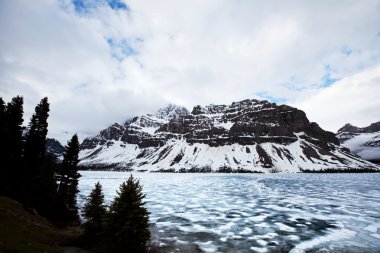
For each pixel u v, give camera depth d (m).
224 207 57.84
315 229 38.31
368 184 118.50
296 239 33.47
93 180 153.25
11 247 17.75
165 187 108.25
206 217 47.03
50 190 41.44
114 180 154.88
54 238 26.55
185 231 37.22
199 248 29.69
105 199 67.50
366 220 43.78
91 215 28.83
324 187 104.50
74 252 22.84
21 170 47.47
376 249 29.45
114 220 24.52
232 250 29.20
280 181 142.62
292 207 57.09
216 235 35.25
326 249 29.50
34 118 53.69
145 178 179.88
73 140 46.22
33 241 22.31
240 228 39.06
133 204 24.48
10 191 40.50
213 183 130.75
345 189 95.69
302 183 126.81
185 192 88.81
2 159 44.84
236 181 145.00
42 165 46.28
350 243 31.67
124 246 23.48
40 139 53.09
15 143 48.41
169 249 28.95
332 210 53.06
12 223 25.84
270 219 45.22
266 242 32.19
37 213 36.19
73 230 33.62
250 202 65.06
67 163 45.38
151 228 38.78
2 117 47.41
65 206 42.06
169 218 46.12
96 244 24.91
